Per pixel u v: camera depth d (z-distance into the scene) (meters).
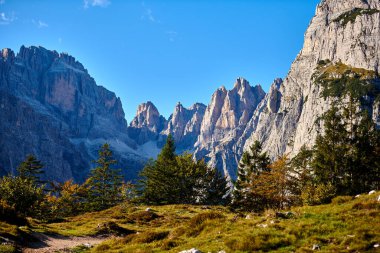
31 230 34.62
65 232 38.88
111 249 25.64
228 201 87.12
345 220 20.47
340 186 53.53
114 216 55.00
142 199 87.19
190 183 83.06
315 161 59.28
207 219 26.12
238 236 20.34
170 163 87.81
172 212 59.16
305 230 19.59
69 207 90.88
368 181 55.06
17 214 39.19
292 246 17.81
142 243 25.58
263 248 18.16
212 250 19.09
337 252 16.08
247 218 26.09
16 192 50.78
